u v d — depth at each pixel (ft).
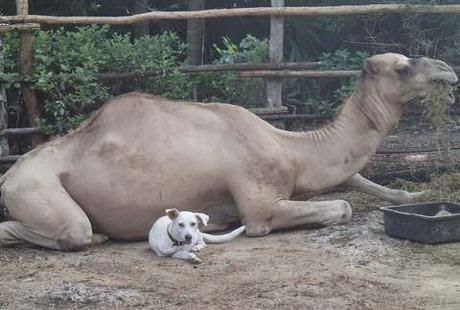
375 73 24.12
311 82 30.81
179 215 21.30
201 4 36.32
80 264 21.04
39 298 19.13
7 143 26.32
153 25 38.29
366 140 24.11
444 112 25.02
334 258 20.92
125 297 18.98
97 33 27.63
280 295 18.89
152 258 21.47
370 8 28.02
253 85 28.66
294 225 23.18
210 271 20.35
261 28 37.78
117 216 22.81
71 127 26.22
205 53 38.40
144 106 23.24
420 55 31.71
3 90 26.02
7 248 22.67
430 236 21.62
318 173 23.79
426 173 26.99
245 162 22.98
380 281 19.63
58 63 26.66
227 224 23.58
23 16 26.30
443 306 18.44
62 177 22.74
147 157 22.79
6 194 22.61
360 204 25.40
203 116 23.36
